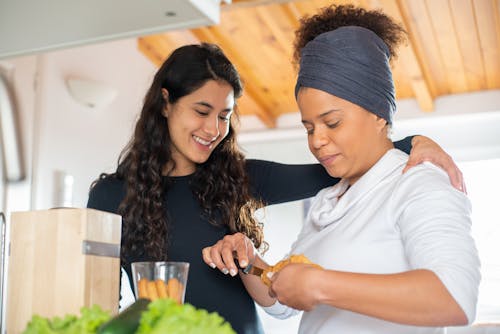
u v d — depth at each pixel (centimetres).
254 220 190
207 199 180
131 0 144
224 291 172
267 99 551
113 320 69
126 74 461
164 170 184
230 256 129
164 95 181
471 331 397
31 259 107
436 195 109
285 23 455
